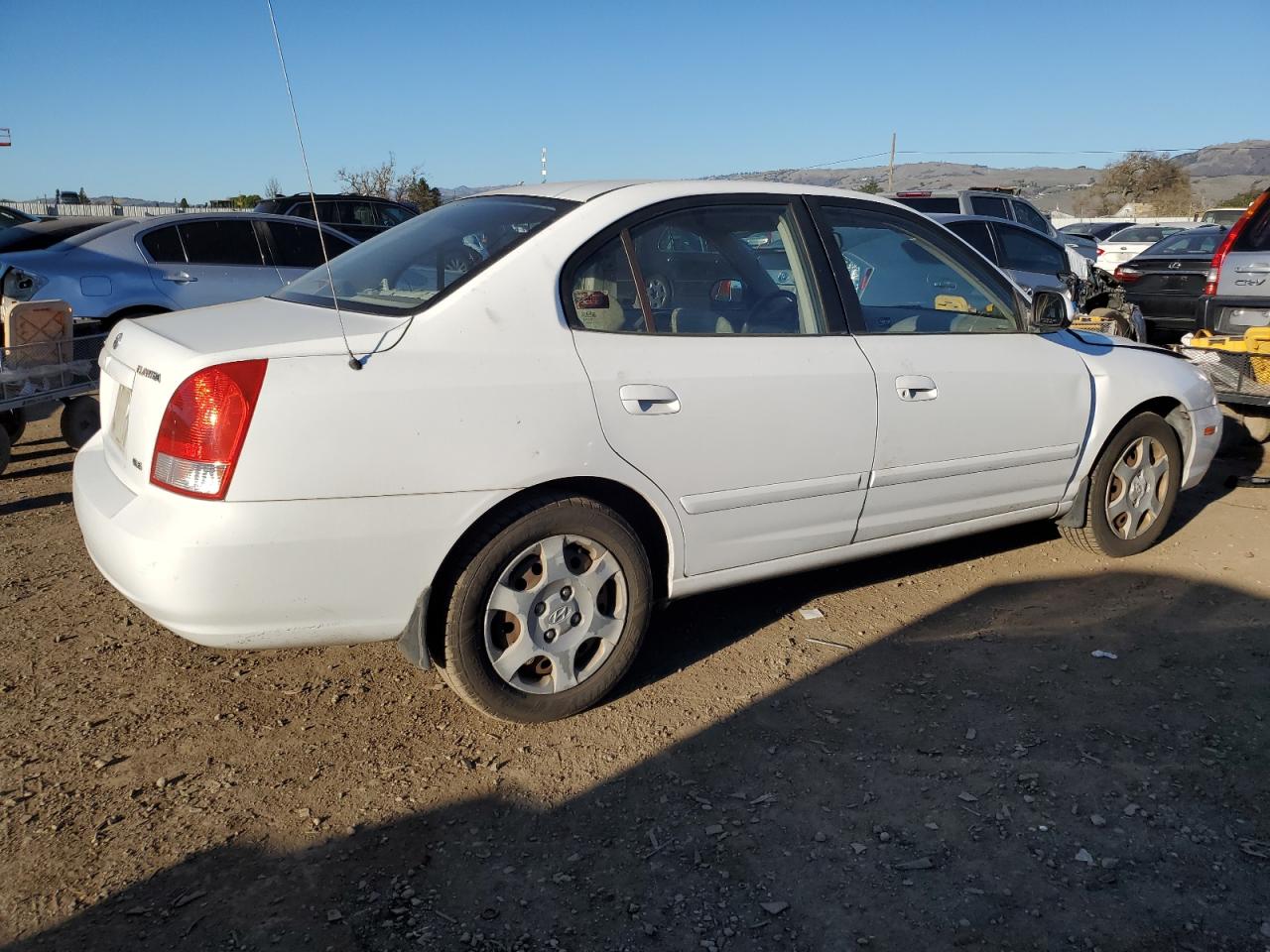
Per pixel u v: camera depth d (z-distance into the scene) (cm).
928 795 282
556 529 302
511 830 266
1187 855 257
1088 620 400
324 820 269
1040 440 414
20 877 243
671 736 313
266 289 873
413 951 222
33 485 610
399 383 276
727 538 340
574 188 347
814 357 350
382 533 275
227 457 259
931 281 405
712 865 253
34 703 327
